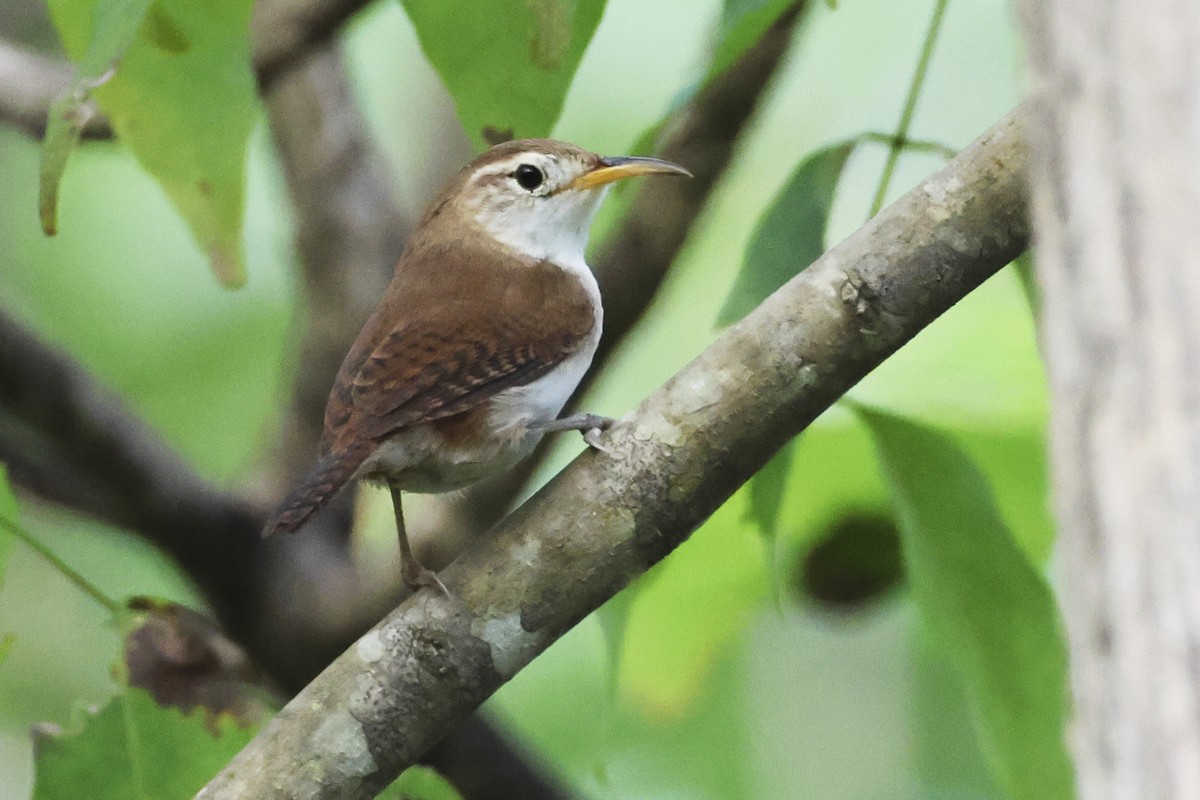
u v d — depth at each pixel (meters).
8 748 11.67
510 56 6.55
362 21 11.57
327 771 6.29
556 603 6.40
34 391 8.71
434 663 6.36
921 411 9.66
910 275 6.22
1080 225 3.11
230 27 7.13
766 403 6.31
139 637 7.68
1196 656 2.81
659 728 10.62
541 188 9.31
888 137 7.05
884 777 11.41
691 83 7.44
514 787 9.52
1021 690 7.47
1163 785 2.81
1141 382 2.96
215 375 12.66
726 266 12.20
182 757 7.60
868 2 12.59
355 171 10.93
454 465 8.08
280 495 10.12
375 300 10.59
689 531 6.43
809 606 10.00
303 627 9.45
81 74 5.59
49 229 5.76
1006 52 12.41
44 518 10.04
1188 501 2.86
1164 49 3.02
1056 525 3.26
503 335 8.31
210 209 7.50
